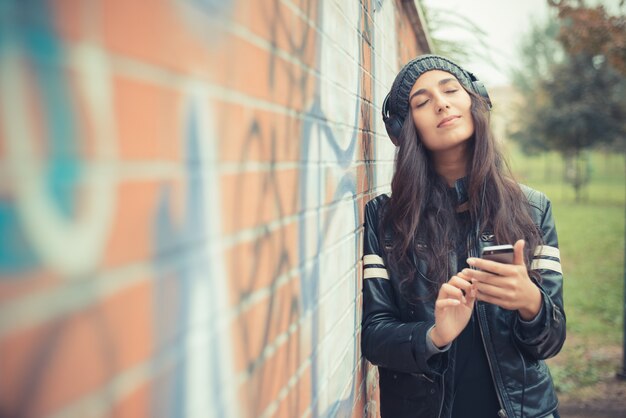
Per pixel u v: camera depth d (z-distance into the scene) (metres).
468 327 1.71
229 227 0.76
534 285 1.54
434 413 1.69
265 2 0.91
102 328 0.48
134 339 0.53
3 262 0.39
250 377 0.84
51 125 0.43
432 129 1.84
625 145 23.25
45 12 0.42
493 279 1.49
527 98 25.56
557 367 5.52
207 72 0.69
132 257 0.53
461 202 1.84
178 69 0.61
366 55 1.96
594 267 10.64
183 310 0.62
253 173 0.85
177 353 0.61
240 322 0.80
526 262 1.72
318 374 1.28
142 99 0.54
